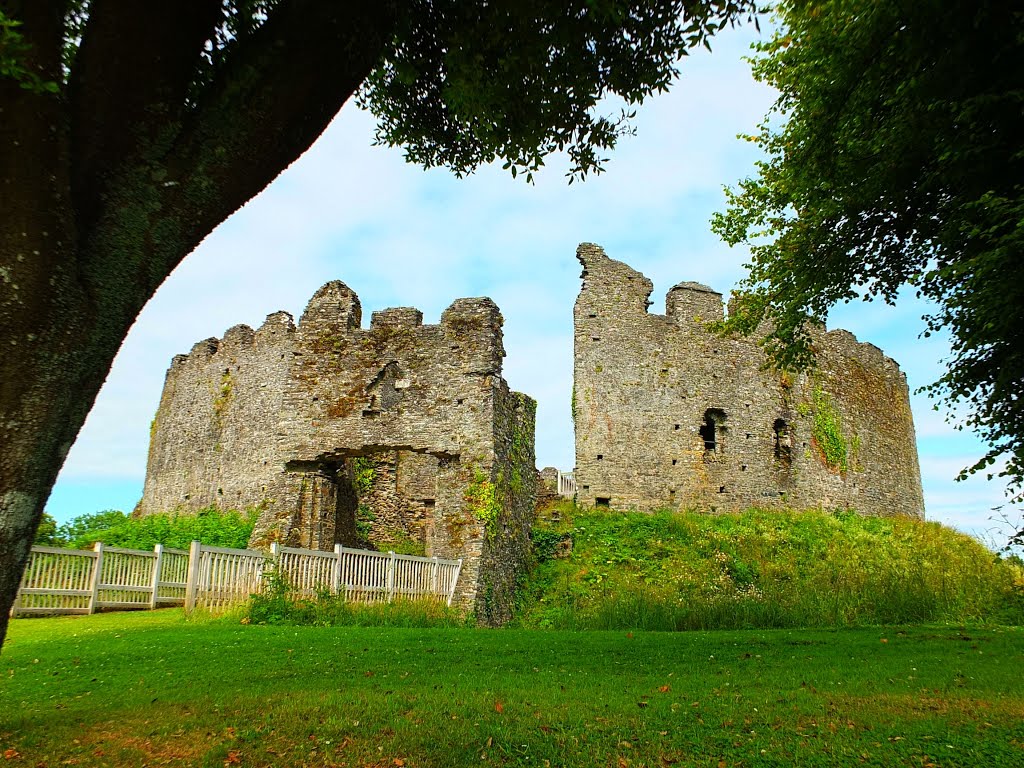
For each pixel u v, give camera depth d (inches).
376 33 240.4
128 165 200.8
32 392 181.2
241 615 524.1
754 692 288.7
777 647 423.8
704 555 920.3
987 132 374.3
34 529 186.5
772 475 1141.1
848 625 577.0
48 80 184.1
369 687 291.7
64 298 185.5
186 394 1320.1
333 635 444.8
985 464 422.0
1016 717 244.4
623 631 534.0
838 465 1225.4
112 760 197.9
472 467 730.8
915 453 1423.5
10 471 179.2
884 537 1095.0
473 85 305.4
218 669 332.8
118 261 198.2
